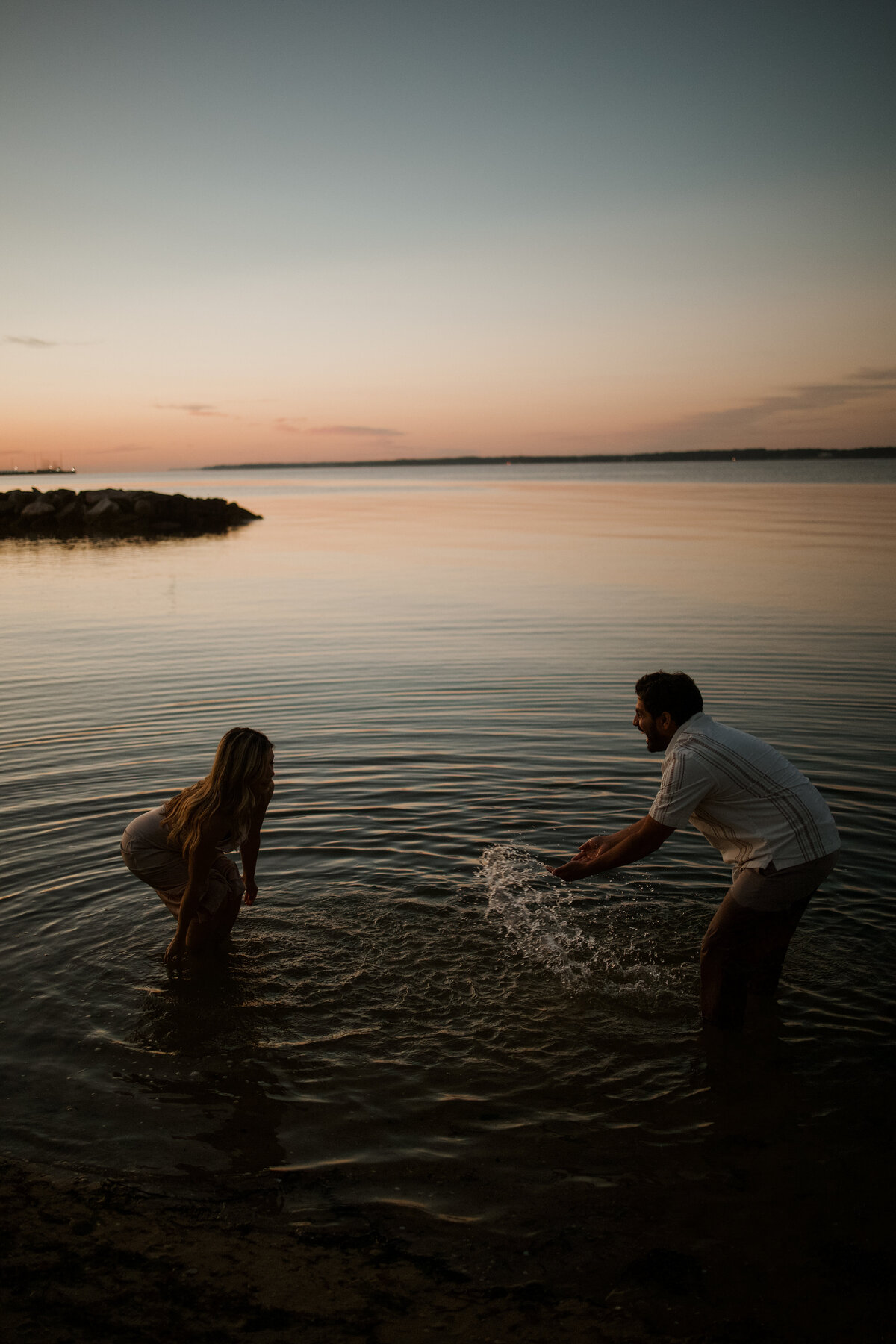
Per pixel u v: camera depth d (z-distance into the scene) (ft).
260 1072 10.93
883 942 13.78
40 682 31.65
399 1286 7.88
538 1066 11.09
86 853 17.15
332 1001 12.51
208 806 12.75
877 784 20.42
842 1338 7.30
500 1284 7.89
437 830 18.16
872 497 176.14
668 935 14.29
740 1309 7.59
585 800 19.71
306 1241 8.38
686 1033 11.78
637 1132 9.87
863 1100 10.39
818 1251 8.23
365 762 22.25
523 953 13.74
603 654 34.94
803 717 25.93
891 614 42.19
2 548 97.76
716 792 11.69
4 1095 10.41
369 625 42.27
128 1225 8.56
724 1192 8.97
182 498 138.41
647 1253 8.22
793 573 57.57
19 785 20.80
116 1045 11.44
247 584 59.26
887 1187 9.02
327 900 15.35
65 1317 7.52
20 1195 8.93
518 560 69.00
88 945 13.92
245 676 32.22
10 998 12.45
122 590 57.67
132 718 26.68
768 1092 10.55
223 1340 7.29
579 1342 7.29
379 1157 9.48
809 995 12.54
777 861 11.42
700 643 36.65
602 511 134.10
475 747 23.47
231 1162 9.40
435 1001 12.53
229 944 13.98
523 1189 9.02
